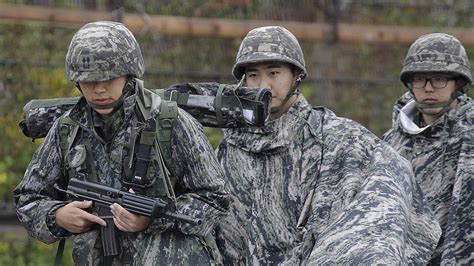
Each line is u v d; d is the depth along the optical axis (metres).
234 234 12.43
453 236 14.15
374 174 11.98
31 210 10.50
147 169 10.20
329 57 23.45
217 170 10.48
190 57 22.45
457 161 14.66
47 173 10.53
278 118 12.57
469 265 14.12
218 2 22.98
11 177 21.33
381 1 24.47
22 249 20.77
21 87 21.44
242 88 11.02
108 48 10.03
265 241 12.31
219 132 22.33
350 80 23.53
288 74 12.58
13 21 21.33
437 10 24.61
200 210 10.28
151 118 10.17
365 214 11.42
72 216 10.26
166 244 10.29
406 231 11.45
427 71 14.69
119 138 10.27
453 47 14.80
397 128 15.22
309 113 12.61
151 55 22.20
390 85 23.72
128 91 10.30
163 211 10.10
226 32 22.56
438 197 14.66
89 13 21.67
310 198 12.27
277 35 12.57
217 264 10.67
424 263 11.92
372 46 23.70
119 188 10.28
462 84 14.97
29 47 21.52
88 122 10.38
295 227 12.30
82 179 10.34
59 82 21.55
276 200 12.36
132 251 10.30
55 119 10.96
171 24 22.17
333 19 23.38
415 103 15.25
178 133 10.23
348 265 10.81
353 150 12.33
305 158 12.40
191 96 11.08
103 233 10.28
